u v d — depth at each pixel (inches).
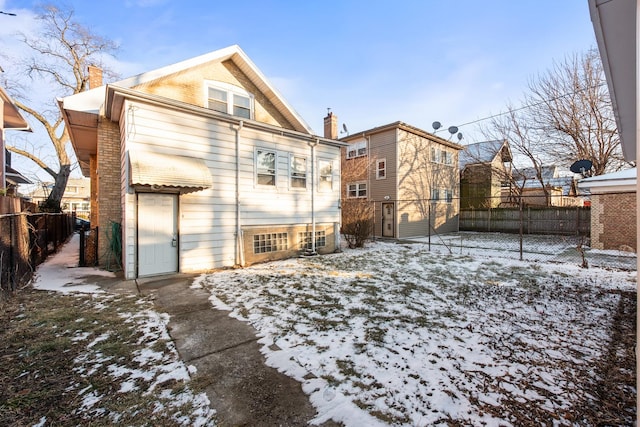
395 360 117.6
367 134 695.1
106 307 182.5
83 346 129.6
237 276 266.4
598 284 239.0
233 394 96.1
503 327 151.3
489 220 778.8
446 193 792.9
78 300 195.8
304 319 162.6
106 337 139.2
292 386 100.7
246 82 370.6
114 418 84.3
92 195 409.1
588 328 150.0
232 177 317.1
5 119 411.5
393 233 647.8
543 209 682.2
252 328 150.8
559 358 119.2
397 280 253.0
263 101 387.2
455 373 108.0
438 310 177.0
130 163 238.7
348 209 566.9
